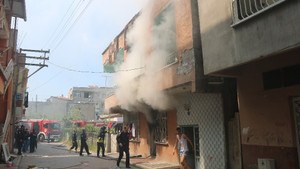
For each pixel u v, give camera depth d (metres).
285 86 5.48
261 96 6.01
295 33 4.13
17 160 12.18
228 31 5.63
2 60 14.59
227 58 5.61
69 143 26.17
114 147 17.55
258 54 4.82
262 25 4.77
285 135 5.40
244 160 6.39
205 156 8.42
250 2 5.25
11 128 16.97
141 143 14.18
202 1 6.56
